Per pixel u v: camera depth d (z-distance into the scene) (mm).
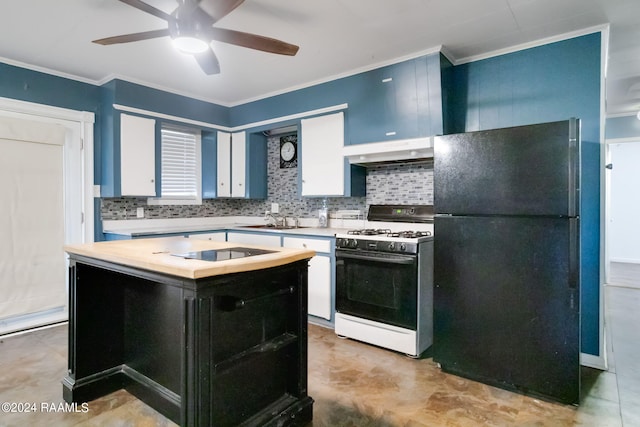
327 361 2619
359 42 2828
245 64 3264
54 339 3006
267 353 1772
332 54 3053
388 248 2748
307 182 3793
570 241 2000
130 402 2084
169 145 4285
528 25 2549
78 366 2072
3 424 1848
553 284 2049
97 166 3678
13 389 2195
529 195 2100
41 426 1839
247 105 4363
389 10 2363
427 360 2645
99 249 1956
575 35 2625
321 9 2354
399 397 2127
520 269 2141
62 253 3445
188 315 1451
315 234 3338
